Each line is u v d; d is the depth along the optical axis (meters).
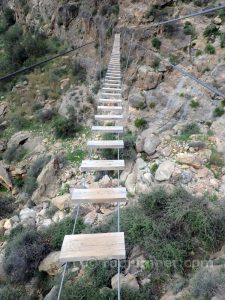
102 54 16.73
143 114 11.62
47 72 19.50
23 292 6.34
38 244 6.94
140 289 4.75
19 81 20.05
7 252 7.16
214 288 4.04
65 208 8.40
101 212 7.32
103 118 7.43
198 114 10.18
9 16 29.08
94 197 3.66
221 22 11.95
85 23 19.06
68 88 17.30
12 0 29.55
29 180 11.69
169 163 7.71
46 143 13.87
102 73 15.83
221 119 9.38
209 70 10.84
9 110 18.34
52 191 10.14
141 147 8.91
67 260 2.68
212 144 8.37
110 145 5.75
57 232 7.10
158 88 11.82
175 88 11.32
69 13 20.70
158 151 8.50
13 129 16.53
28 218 8.80
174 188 6.52
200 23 12.71
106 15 17.27
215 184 6.94
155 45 12.95
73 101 15.72
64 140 13.62
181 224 5.67
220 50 11.07
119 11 16.39
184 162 7.66
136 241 5.59
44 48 21.81
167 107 11.14
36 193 10.23
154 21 14.11
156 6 14.47
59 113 15.97
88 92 15.81
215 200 6.31
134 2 15.81
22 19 26.92
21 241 7.05
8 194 12.74
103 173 9.04
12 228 8.62
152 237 5.47
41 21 24.36
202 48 11.66
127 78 13.42
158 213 6.04
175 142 8.69
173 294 4.44
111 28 16.36
